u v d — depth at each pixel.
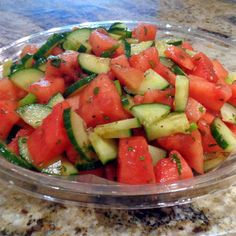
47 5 0.57
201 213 0.25
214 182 0.25
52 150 0.25
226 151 0.28
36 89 0.29
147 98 0.27
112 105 0.26
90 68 0.30
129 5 0.59
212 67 0.32
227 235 0.24
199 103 0.28
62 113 0.25
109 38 0.33
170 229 0.24
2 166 0.25
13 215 0.24
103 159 0.25
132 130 0.26
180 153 0.27
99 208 0.25
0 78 0.34
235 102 0.30
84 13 0.56
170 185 0.24
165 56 0.31
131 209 0.25
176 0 0.62
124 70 0.28
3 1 0.58
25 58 0.34
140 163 0.25
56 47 0.34
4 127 0.28
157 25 0.43
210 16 0.56
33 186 0.25
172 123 0.26
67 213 0.24
